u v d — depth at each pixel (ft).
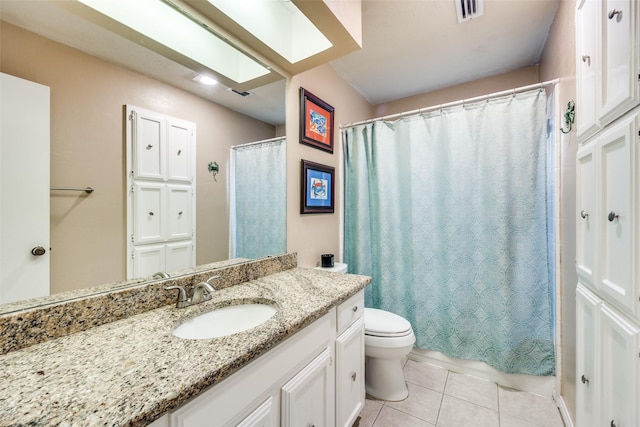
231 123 4.51
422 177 6.48
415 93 9.01
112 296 2.94
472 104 5.89
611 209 2.77
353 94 8.48
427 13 5.38
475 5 5.19
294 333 3.04
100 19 2.98
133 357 2.21
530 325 5.39
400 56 6.88
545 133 5.26
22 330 2.36
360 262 7.31
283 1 4.68
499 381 5.76
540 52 6.77
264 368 2.62
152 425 1.76
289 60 4.98
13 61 2.39
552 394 5.28
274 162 5.35
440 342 6.31
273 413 2.72
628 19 2.39
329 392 3.71
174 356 2.23
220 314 3.55
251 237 4.91
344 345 4.09
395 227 6.85
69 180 2.76
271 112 5.25
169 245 3.69
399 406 5.21
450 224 6.12
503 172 5.52
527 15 5.47
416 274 6.55
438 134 6.27
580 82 3.71
